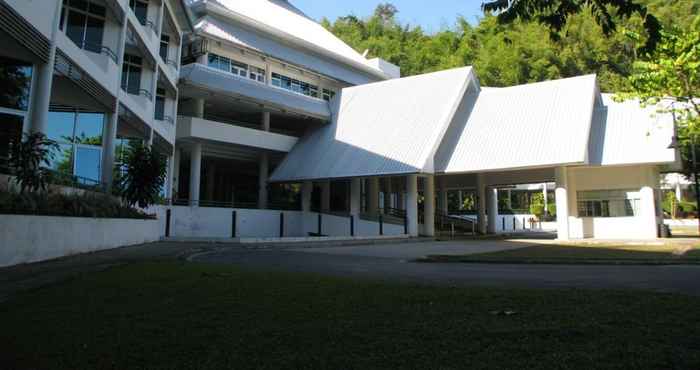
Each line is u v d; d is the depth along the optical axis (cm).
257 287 718
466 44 5838
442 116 3023
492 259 1324
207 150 3228
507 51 5297
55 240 1177
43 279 822
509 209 5591
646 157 2611
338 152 3212
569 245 2080
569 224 2909
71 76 1525
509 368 344
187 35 3156
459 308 553
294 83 3847
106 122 1891
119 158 2058
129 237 1681
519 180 3391
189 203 2875
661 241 2292
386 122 3259
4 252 980
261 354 384
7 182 1202
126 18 1977
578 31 5134
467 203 6078
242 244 1873
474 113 3212
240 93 3008
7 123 1322
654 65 2173
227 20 3341
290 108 3331
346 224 3225
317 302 597
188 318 512
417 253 1672
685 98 2200
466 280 880
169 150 2719
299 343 413
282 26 4038
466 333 438
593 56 5097
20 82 1342
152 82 2355
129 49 2200
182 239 2014
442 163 2975
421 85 3428
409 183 2972
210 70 2956
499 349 389
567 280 880
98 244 1427
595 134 2861
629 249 1733
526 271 1068
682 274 977
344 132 3394
